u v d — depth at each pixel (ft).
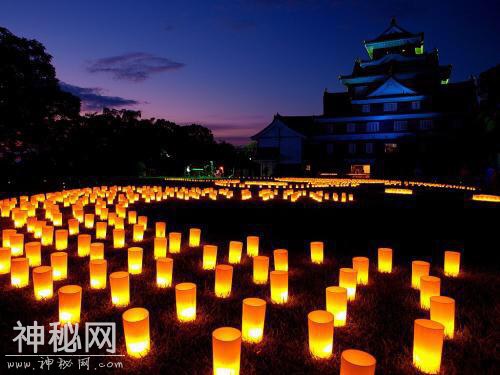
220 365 8.57
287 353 9.87
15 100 67.26
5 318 11.78
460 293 14.35
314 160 137.08
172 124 156.35
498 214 36.29
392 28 136.77
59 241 20.70
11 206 35.78
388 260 17.20
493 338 10.83
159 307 12.72
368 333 11.03
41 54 69.97
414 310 12.69
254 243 19.74
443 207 42.37
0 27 65.92
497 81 82.28
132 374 9.07
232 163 176.55
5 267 16.35
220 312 12.40
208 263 17.39
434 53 131.13
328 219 32.58
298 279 15.96
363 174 126.41
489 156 89.10
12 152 71.56
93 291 14.16
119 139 122.01
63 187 77.87
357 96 132.05
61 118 76.89
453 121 120.67
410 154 118.21
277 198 54.03
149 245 21.95
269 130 142.41
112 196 46.16
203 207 41.60
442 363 9.53
